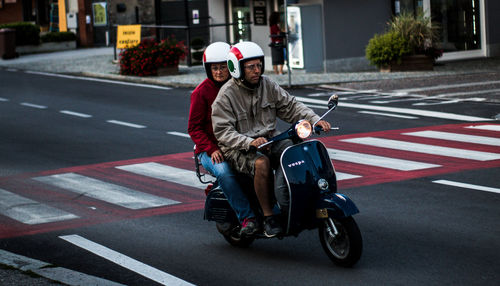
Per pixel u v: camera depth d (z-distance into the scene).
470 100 16.47
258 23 27.27
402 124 13.93
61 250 7.02
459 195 8.38
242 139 6.01
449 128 13.22
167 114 16.81
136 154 12.28
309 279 5.84
